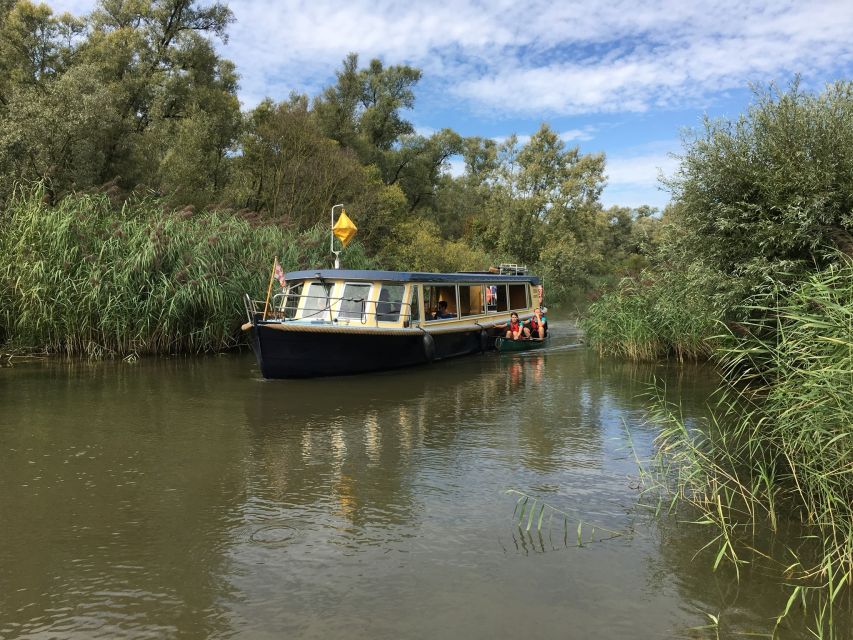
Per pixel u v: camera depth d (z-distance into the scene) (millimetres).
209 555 4496
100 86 19562
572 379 11836
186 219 16672
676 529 4852
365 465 6551
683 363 13633
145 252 14188
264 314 12523
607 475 6148
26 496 5715
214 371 12828
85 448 7242
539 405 9477
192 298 14602
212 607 3789
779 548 4477
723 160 9320
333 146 30344
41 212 14406
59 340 14203
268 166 29969
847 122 8586
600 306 16125
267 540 4738
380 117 46344
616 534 4770
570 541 4656
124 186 21781
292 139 29016
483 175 68250
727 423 7859
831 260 8164
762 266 8477
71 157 18891
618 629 3490
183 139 27219
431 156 51719
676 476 6062
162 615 3711
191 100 29594
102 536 4844
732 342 9445
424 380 11898
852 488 4738
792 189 8664
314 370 11906
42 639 3477
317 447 7246
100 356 14000
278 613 3711
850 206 8242
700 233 9844
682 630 3475
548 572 4172
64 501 5586
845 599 3768
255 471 6383
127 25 29297
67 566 4355
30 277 13477
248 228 17656
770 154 9047
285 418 8719
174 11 30047
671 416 6324
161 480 6129
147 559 4449
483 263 38312
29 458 6867
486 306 16875
